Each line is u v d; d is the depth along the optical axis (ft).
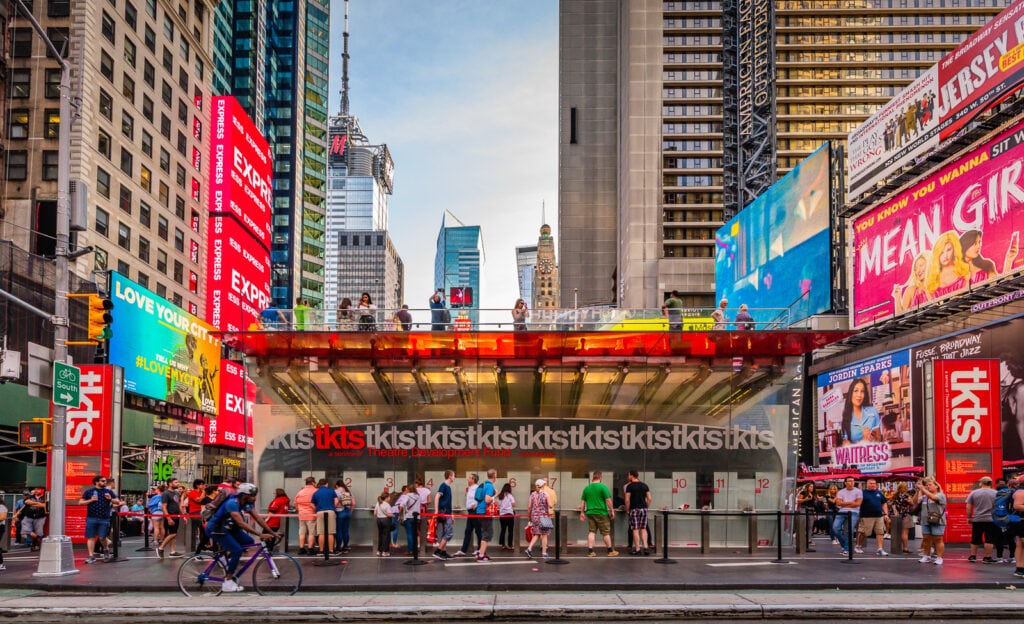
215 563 46.06
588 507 64.80
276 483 76.43
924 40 353.10
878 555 65.46
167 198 208.54
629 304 369.09
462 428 77.30
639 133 375.66
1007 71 152.87
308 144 501.56
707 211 376.68
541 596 45.01
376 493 76.43
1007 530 55.11
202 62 234.99
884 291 191.83
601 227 456.86
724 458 76.79
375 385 77.82
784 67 356.79
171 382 169.99
